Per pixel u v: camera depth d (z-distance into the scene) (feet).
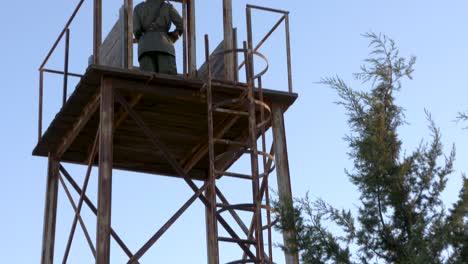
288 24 67.97
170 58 67.97
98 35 63.46
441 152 53.57
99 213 59.00
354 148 53.42
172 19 68.95
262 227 58.49
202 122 69.87
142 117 68.39
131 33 64.49
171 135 72.02
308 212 52.60
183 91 64.44
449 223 51.39
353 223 52.65
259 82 62.90
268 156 60.18
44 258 70.38
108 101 62.18
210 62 70.08
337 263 51.47
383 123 53.78
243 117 68.85
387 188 52.75
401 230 52.49
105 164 60.34
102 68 62.23
